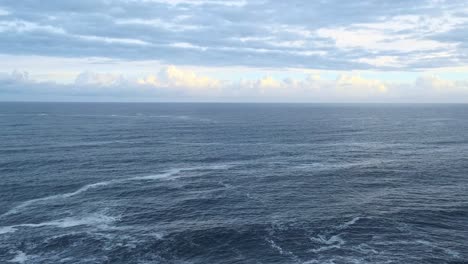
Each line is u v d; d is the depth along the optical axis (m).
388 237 41.50
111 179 66.75
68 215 49.19
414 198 54.56
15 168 73.81
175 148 101.06
